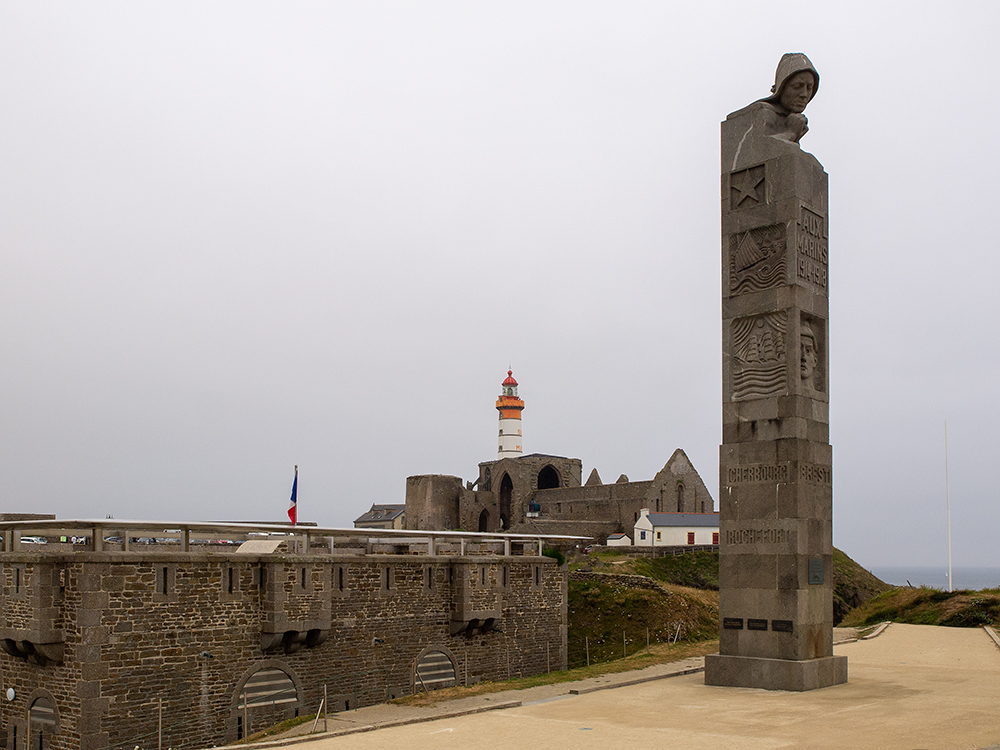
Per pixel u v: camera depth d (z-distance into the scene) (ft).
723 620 78.89
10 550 81.35
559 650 119.34
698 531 262.06
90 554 73.56
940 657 92.94
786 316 77.61
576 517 301.84
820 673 74.18
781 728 57.16
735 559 78.54
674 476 279.69
